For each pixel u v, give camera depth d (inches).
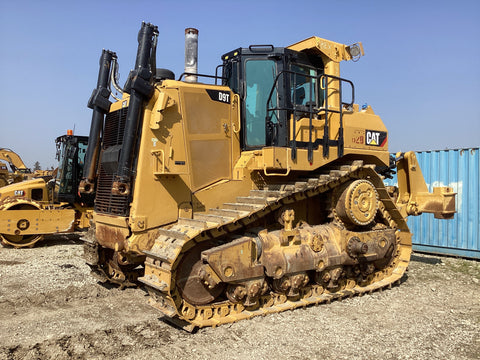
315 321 227.0
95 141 265.0
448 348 193.2
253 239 229.1
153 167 227.9
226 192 251.9
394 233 304.7
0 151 826.2
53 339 199.3
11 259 411.5
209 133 249.8
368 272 288.8
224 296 237.5
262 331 210.4
